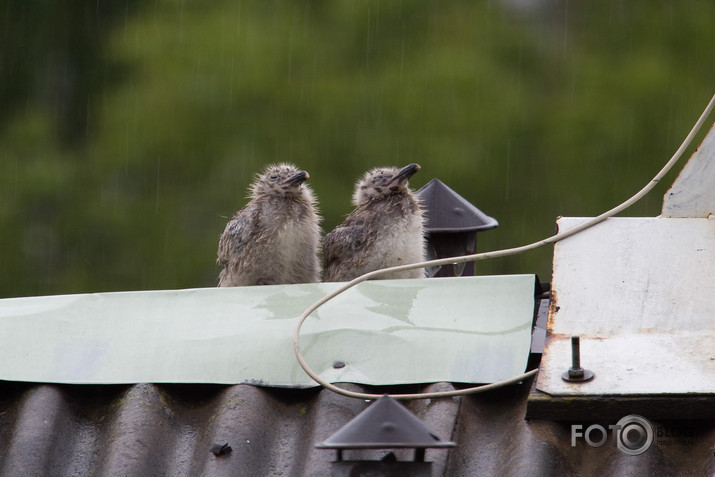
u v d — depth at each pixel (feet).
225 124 103.45
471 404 24.23
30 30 134.82
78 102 133.49
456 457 22.88
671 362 22.97
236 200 102.68
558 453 22.29
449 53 104.42
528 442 22.52
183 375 25.46
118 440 23.82
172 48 107.76
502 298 26.32
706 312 24.41
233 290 27.89
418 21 107.65
